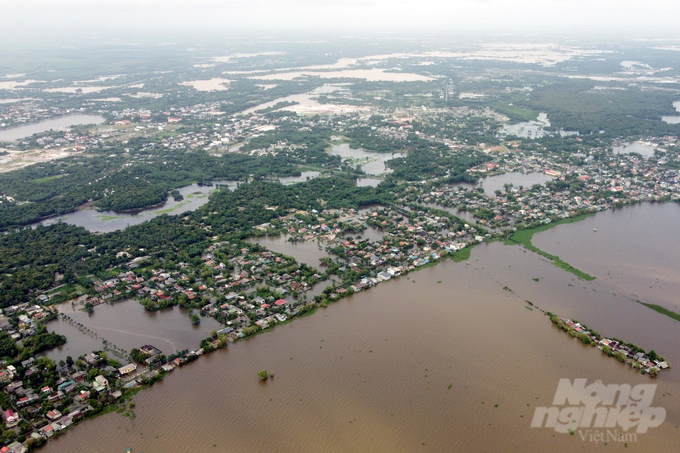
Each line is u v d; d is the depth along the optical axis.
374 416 179.50
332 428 174.50
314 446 167.00
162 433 174.00
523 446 166.12
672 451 163.12
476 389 192.25
